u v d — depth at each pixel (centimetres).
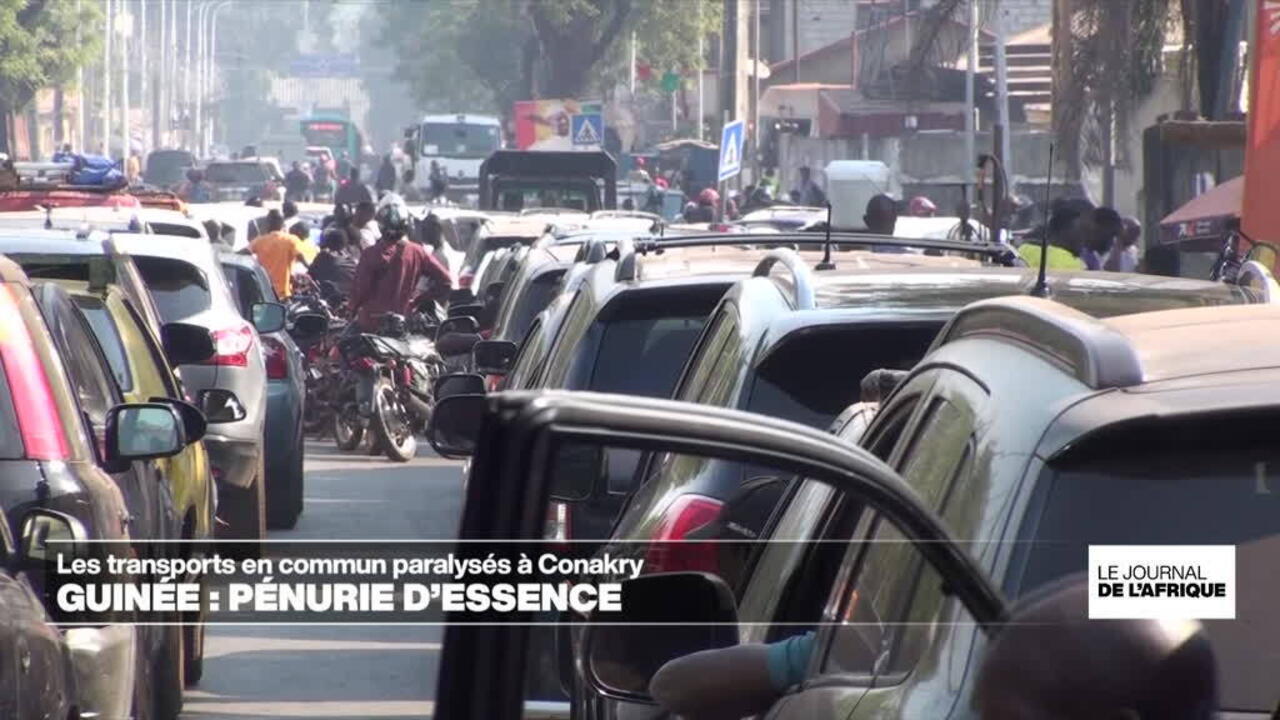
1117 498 820
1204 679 721
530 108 18012
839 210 11031
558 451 688
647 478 2006
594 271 2456
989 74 15500
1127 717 723
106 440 1959
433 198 14612
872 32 15938
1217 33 5956
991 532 830
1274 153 4012
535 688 1700
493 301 4875
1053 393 864
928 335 1702
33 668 1342
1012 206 5903
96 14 17912
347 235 8294
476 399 2556
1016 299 1006
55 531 1636
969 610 761
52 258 2758
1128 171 9069
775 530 1367
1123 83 6812
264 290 5325
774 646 1029
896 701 855
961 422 946
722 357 1833
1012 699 742
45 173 4697
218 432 3603
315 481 5206
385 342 5791
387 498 4806
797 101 18012
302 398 4412
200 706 2550
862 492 734
